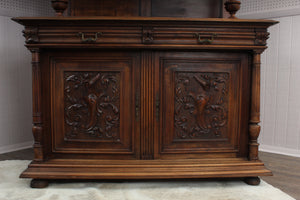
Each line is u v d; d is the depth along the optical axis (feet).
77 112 6.30
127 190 6.01
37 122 6.03
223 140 6.47
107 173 5.97
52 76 6.18
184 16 6.72
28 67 9.36
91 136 6.35
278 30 8.63
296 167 7.57
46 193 5.81
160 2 6.66
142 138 6.33
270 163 7.89
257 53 6.13
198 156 6.46
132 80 6.21
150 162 6.25
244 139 6.49
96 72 6.21
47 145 6.31
